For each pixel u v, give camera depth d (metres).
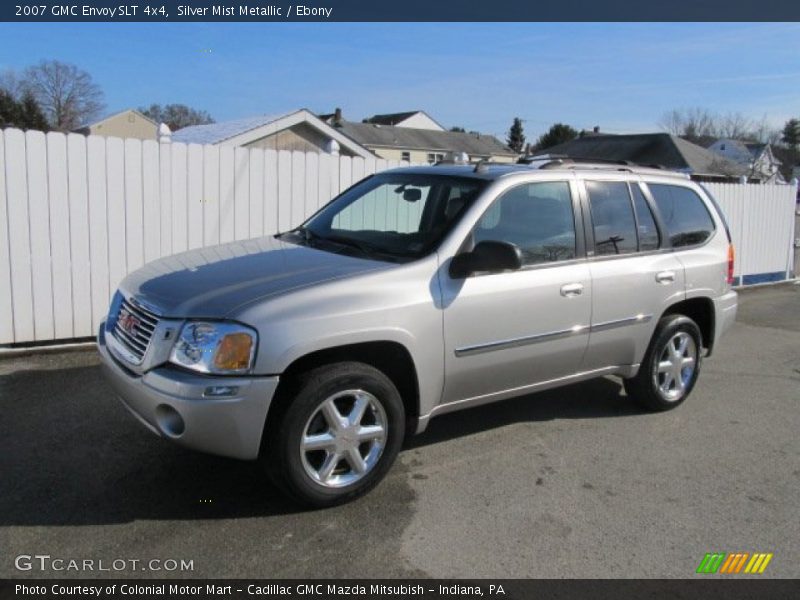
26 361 6.32
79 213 6.72
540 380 4.84
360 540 3.61
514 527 3.83
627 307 5.18
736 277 12.97
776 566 3.58
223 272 4.04
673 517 4.05
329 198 8.34
